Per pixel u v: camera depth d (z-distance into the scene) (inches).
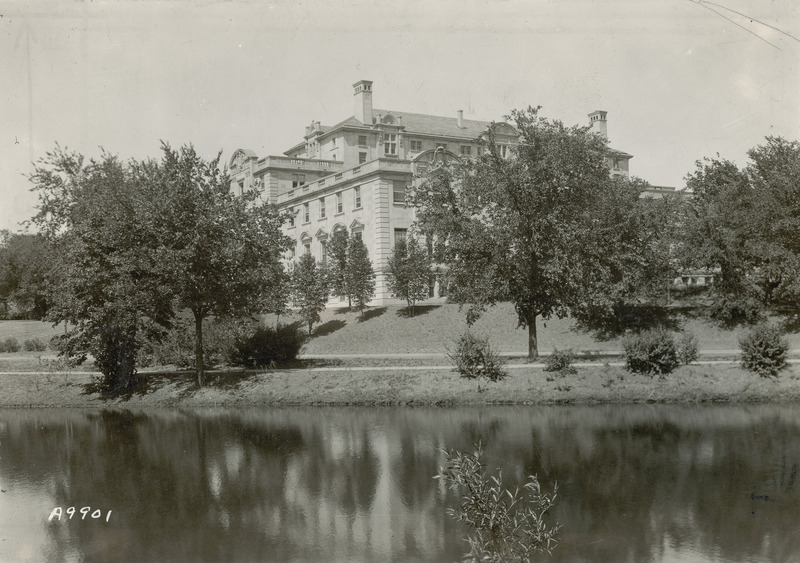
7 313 2349.9
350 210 2054.6
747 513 519.2
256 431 844.0
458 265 1079.6
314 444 765.9
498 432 786.8
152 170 1069.1
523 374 1007.6
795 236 1189.1
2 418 1017.5
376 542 479.8
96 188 1122.0
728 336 1284.4
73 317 1095.6
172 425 904.3
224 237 1053.8
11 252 2154.3
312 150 2783.0
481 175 1074.7
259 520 530.9
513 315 1533.0
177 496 597.3
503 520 445.1
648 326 1375.5
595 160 1096.8
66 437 856.9
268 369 1211.9
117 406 1083.9
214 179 1084.5
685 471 625.6
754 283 1280.8
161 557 462.0
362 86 2546.8
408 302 1708.9
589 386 967.0
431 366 1115.9
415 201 1138.0
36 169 1144.2
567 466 649.6
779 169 1221.1
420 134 2623.0
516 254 1034.1
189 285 1031.6
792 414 845.2
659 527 494.3
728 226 1295.5
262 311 1179.3
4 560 461.4
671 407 905.5
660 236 1369.3
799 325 1235.2
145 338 1195.9
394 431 812.6
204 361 1315.2
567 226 1019.3
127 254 1016.9
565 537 478.3
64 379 1212.5
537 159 1033.5
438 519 524.4
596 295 1165.7
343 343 1558.8
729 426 789.2
